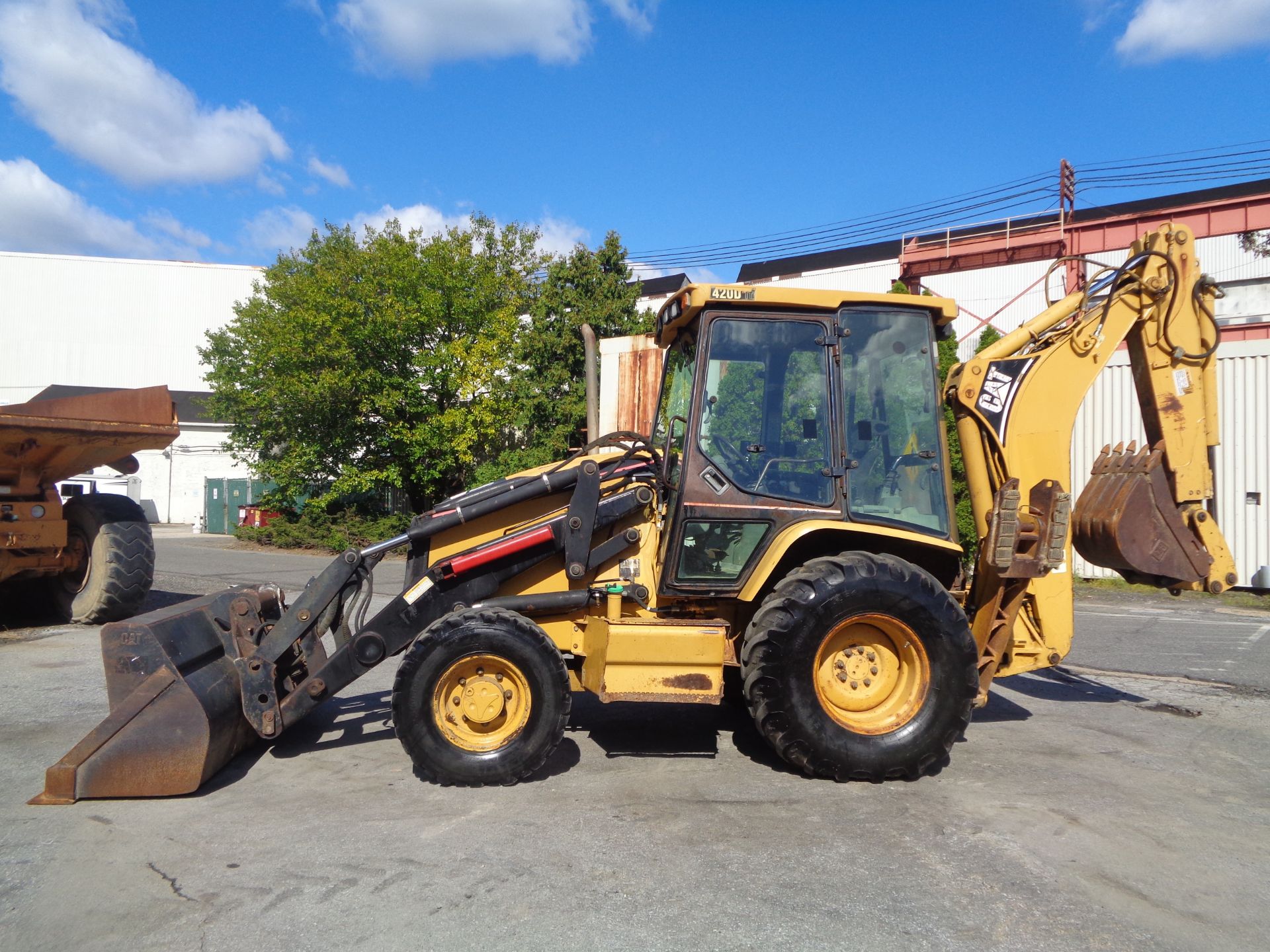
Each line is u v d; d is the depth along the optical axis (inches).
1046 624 199.8
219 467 1378.0
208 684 171.5
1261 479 510.6
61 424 313.3
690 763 184.9
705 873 132.6
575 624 190.4
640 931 115.8
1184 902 125.5
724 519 182.9
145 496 1358.3
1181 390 202.2
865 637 180.1
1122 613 420.5
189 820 153.2
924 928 117.2
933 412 190.2
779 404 186.5
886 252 1533.0
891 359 190.4
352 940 113.6
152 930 116.3
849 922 118.6
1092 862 137.9
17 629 341.1
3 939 114.0
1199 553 201.6
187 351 1628.9
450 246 829.8
